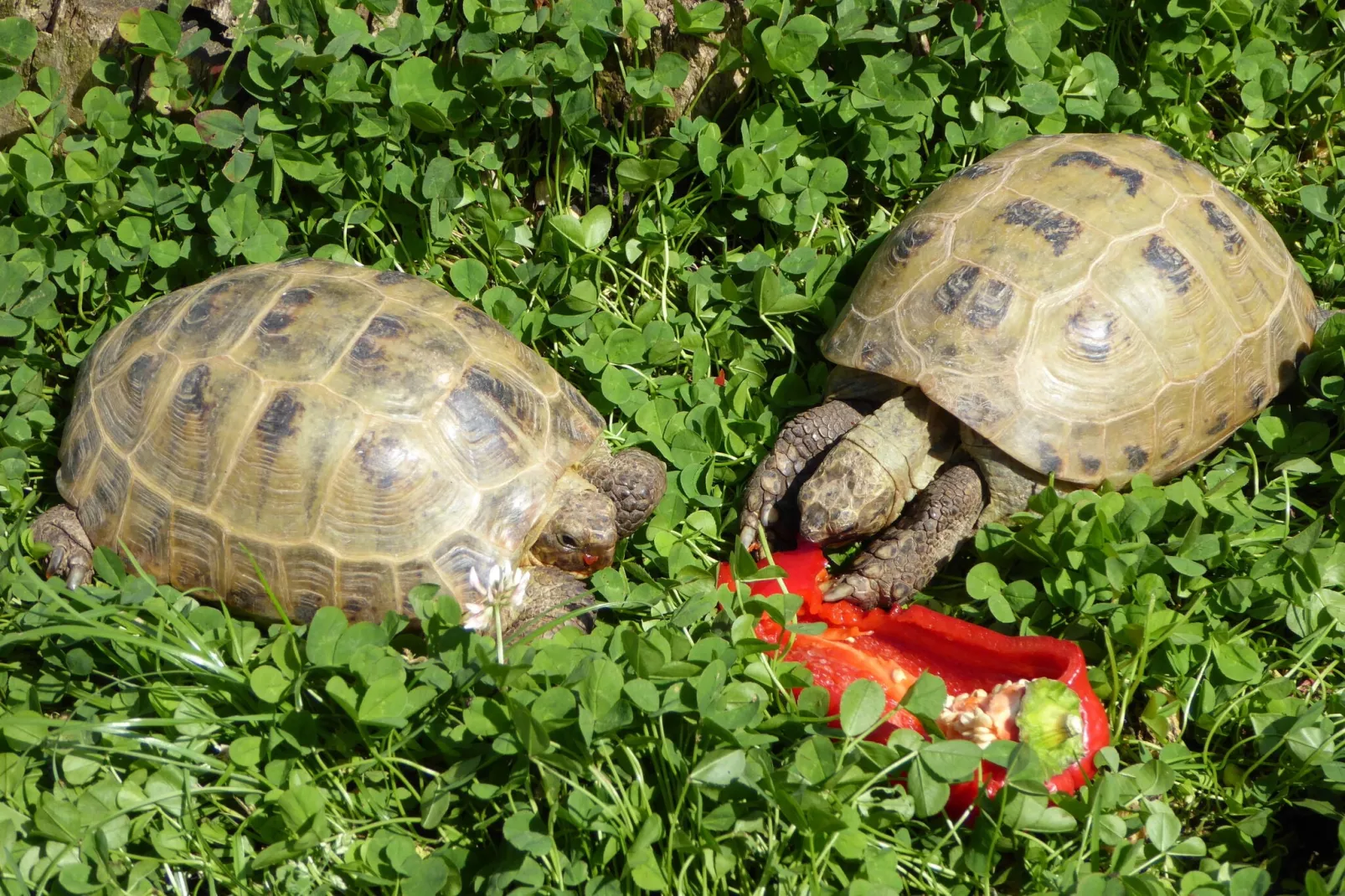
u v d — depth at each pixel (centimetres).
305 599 82
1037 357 85
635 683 78
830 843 76
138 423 84
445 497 83
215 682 80
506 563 83
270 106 92
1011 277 86
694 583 85
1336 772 79
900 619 84
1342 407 87
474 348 85
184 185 92
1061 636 84
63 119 92
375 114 91
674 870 77
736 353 92
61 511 85
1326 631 82
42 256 92
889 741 77
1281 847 80
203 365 84
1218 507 85
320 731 80
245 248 91
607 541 84
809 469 88
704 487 89
